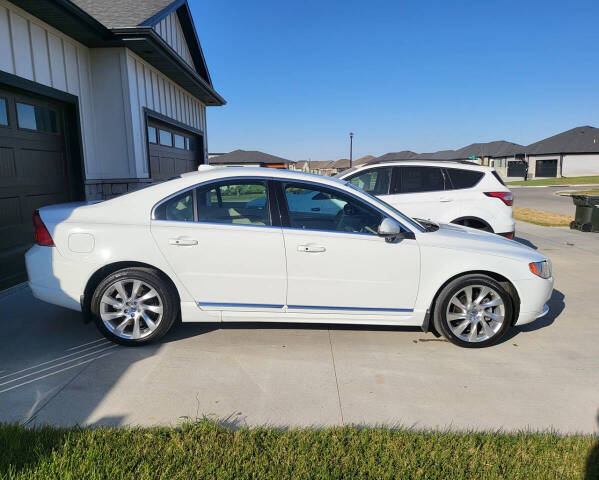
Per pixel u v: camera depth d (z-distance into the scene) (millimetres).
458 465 2363
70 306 3809
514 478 2283
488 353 3928
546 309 4258
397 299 3965
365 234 3928
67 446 2387
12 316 4582
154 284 3783
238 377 3371
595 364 3732
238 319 3936
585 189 32031
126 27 7656
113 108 8453
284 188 3965
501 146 54688
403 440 2561
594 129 47594
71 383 3215
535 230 11539
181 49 11992
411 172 6965
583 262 7664
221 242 3797
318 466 2324
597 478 2295
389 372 3516
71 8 6418
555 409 3016
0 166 5879
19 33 6180
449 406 3029
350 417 2867
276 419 2820
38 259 3807
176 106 11602
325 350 3910
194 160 14055
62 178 7527
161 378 3322
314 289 3889
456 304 3982
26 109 6527
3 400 2965
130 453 2371
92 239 3734
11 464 2246
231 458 2363
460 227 4844
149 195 3896
